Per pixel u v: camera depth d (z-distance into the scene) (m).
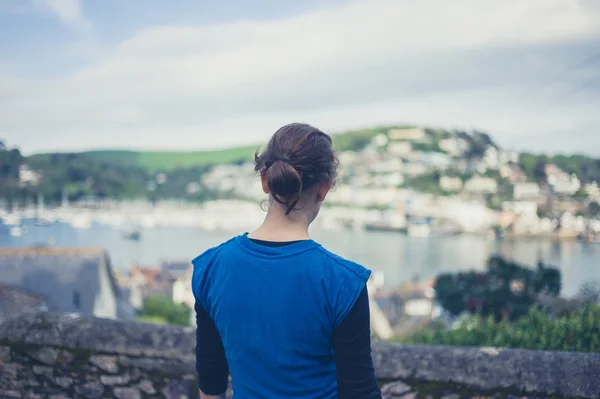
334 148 1.17
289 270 1.04
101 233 173.75
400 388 2.35
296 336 1.02
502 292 10.81
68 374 2.59
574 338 3.43
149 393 2.52
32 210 173.00
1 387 2.63
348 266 1.05
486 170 178.62
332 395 1.07
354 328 1.02
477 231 169.50
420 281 91.06
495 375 2.26
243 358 1.07
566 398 2.17
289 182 1.05
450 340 4.95
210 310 1.15
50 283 26.98
